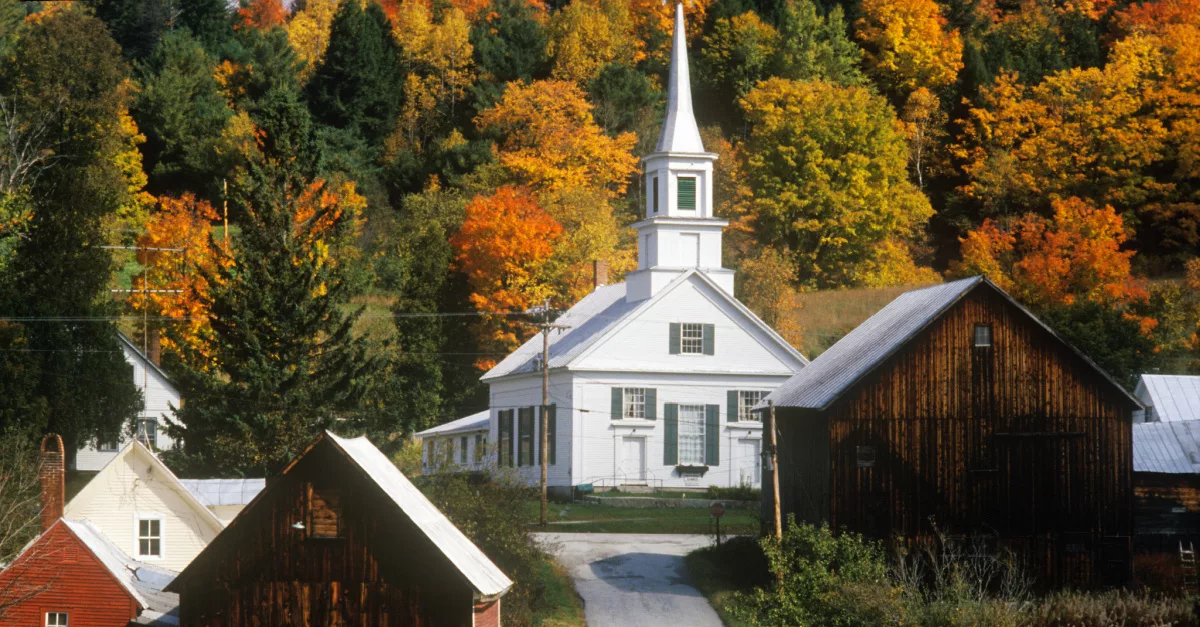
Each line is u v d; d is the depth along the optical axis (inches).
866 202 4047.7
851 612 1284.4
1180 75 4301.2
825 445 1599.4
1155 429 1822.1
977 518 1599.4
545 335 2121.1
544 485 2036.2
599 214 3563.0
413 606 1180.5
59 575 1391.5
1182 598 1357.0
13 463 1784.0
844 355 1774.1
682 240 2442.2
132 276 3110.2
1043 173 4269.2
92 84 3309.5
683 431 2349.9
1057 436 1622.8
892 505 1588.3
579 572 1704.0
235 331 2055.9
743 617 1427.2
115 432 2445.9
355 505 1193.4
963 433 1610.5
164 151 4320.9
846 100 4092.0
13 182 3078.2
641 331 2346.2
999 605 1277.1
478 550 1317.7
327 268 2151.8
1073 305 3070.9
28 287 2554.1
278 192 2133.4
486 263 3253.0
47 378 2356.1
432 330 3331.7
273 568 1194.6
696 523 2046.0
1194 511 1718.8
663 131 2498.8
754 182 4089.6
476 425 2733.8
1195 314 3186.5
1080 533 1611.7
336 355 2101.4
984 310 1627.7
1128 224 4111.7
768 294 3267.7
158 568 1584.6
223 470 1998.0
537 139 4227.4
